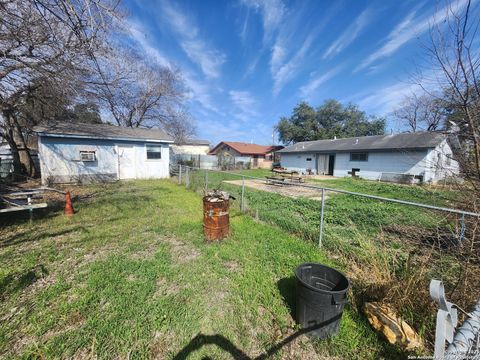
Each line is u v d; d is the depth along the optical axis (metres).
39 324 2.19
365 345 2.04
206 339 2.10
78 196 8.40
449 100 2.86
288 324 2.32
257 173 22.72
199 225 5.25
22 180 11.89
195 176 13.61
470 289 2.15
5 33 4.93
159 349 1.98
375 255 3.11
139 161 13.55
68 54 5.88
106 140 12.30
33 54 5.81
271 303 2.61
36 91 9.29
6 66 5.98
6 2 4.43
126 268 3.28
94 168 12.03
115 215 6.01
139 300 2.56
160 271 3.23
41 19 4.86
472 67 2.51
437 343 1.25
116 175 12.83
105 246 4.09
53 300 2.56
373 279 2.62
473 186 2.91
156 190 9.92
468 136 2.87
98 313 2.36
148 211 6.45
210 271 3.28
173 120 25.52
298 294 2.26
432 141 14.21
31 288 2.79
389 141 17.55
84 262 3.48
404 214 6.46
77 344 1.98
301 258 3.71
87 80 7.94
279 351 2.00
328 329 2.09
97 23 4.93
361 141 20.27
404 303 2.23
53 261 3.48
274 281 3.05
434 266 2.58
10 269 3.20
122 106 20.31
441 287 1.32
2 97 7.93
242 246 4.15
